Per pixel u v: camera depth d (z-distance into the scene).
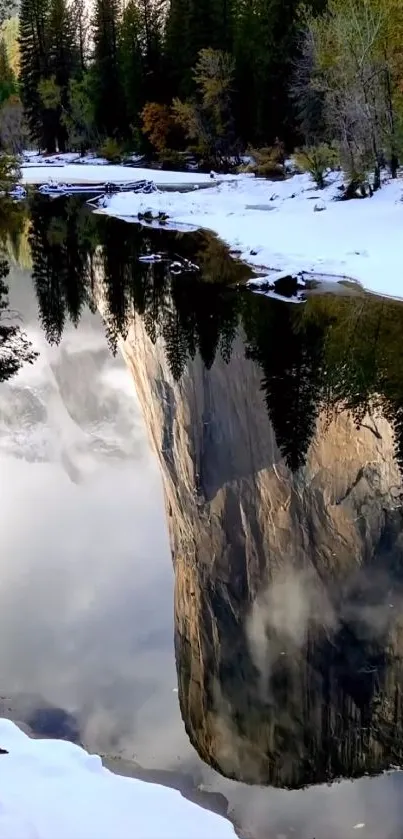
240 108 45.47
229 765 4.66
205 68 45.09
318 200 28.09
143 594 6.84
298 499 8.42
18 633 6.22
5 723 4.31
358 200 26.36
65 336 16.81
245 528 7.98
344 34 26.27
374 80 26.86
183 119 47.16
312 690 5.36
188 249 24.25
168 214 30.88
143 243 26.23
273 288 18.02
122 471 10.41
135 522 8.49
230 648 5.92
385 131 27.59
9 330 17.41
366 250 19.80
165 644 6.02
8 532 8.27
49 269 23.22
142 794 3.63
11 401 13.46
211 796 4.40
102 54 55.97
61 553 7.67
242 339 14.70
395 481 8.66
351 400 11.16
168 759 4.69
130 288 19.98
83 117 57.75
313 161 30.97
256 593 6.78
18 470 10.52
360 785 4.52
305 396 11.45
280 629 6.20
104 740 4.87
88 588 6.95
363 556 7.25
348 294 17.02
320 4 41.41
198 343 14.73
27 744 4.06
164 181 42.34
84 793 3.56
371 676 5.59
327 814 4.30
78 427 12.42
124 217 32.84
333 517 7.98
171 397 12.37
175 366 13.61
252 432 10.38
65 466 10.68
